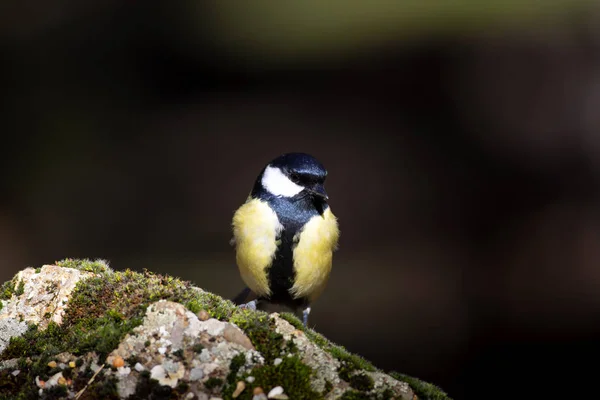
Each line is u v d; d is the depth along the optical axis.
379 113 16.83
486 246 13.12
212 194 14.20
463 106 17.00
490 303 11.24
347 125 16.84
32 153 14.61
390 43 19.11
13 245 12.27
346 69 18.31
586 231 13.37
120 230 13.09
